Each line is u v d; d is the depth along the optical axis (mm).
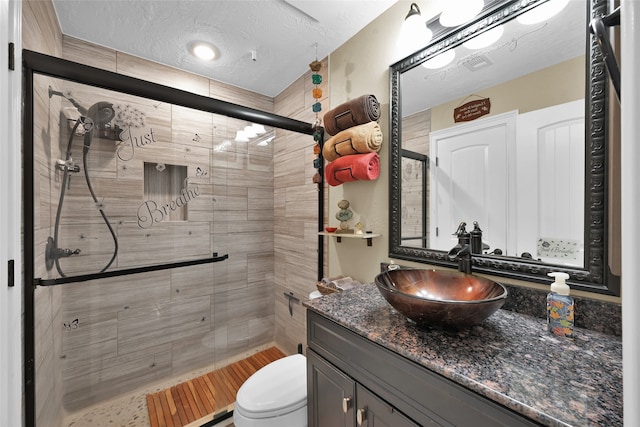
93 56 1628
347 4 1348
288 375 1314
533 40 907
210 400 1692
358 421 788
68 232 1295
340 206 1537
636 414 325
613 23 442
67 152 1271
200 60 1835
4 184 828
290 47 1688
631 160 335
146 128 1569
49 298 1220
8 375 843
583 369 584
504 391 512
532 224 905
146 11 1374
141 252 1585
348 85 1617
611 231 737
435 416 614
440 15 1110
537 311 873
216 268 1966
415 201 1259
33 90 979
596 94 769
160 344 1742
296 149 2068
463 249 1008
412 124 1269
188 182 1776
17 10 889
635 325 330
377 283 873
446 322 712
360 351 804
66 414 1409
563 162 839
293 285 2123
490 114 1013
